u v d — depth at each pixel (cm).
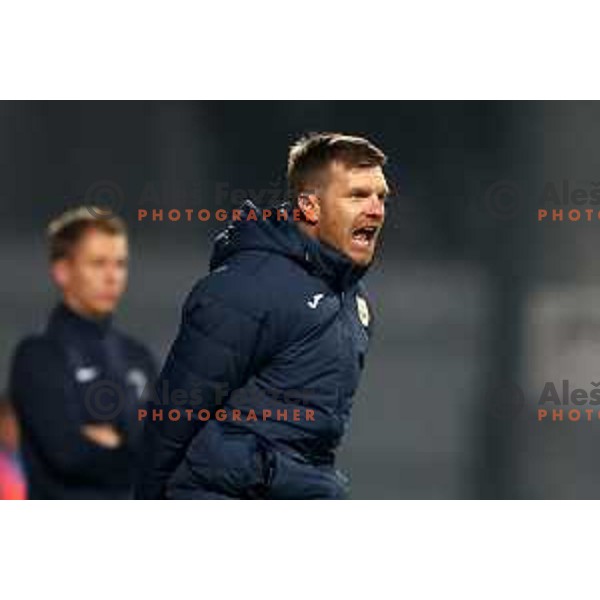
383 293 2705
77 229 1338
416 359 2731
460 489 2653
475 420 2652
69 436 1261
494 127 2608
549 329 2598
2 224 2647
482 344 2652
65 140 2656
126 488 1287
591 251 2589
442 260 2662
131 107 2552
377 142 2602
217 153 2580
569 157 2611
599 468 2570
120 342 1338
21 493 1282
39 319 2591
